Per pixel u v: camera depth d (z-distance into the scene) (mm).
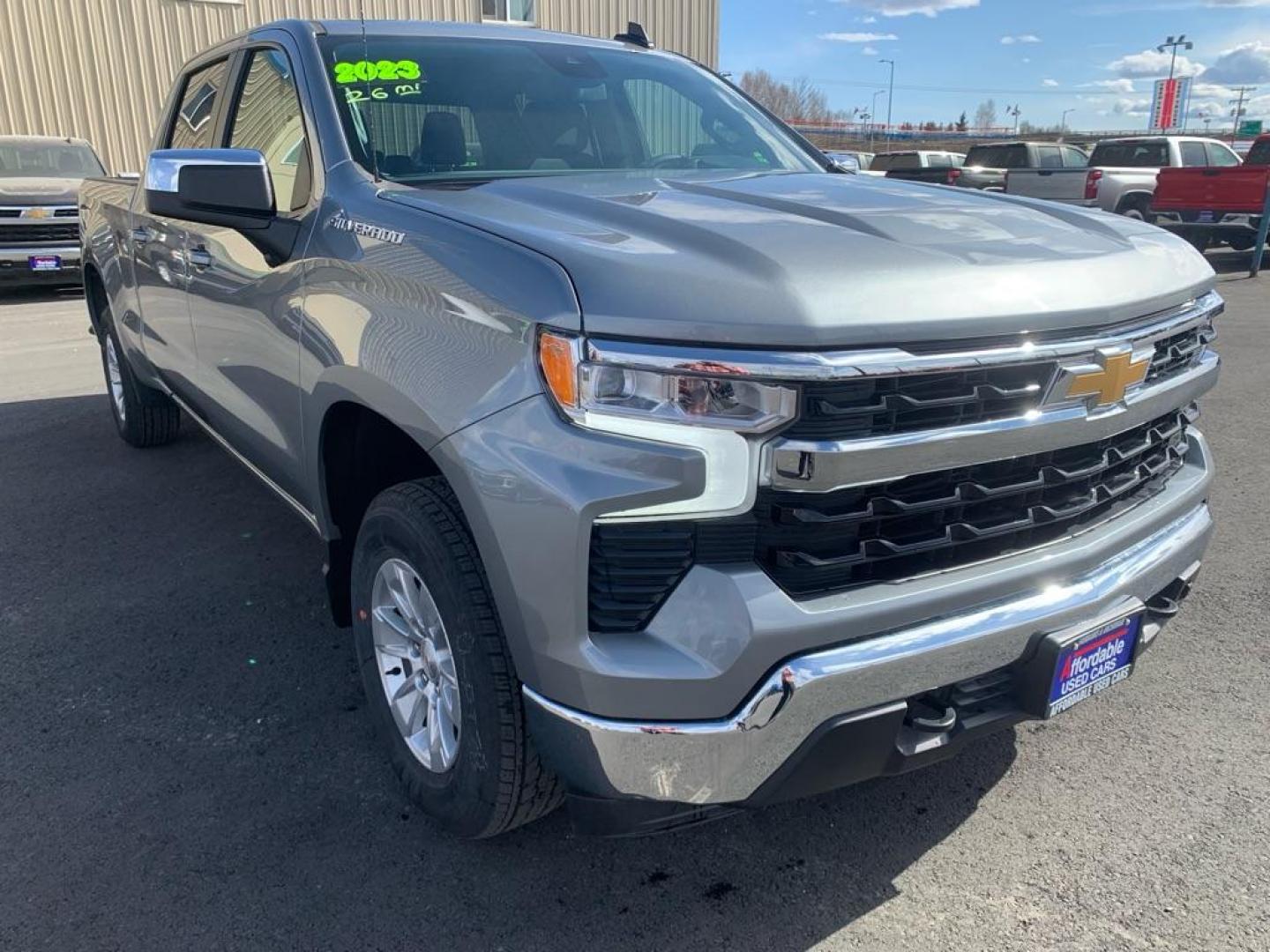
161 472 5246
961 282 1943
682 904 2268
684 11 19672
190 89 4297
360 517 2811
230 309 3178
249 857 2393
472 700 2107
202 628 3533
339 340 2439
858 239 2049
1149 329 2230
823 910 2250
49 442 5805
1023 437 2004
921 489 1972
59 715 2986
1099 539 2230
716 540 1820
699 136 3553
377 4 16953
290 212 2910
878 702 1913
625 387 1771
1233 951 2123
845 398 1808
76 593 3807
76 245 11375
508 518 1878
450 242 2164
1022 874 2357
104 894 2266
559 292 1852
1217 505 4754
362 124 2881
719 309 1766
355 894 2279
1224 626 3570
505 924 2199
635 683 1797
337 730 2926
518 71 3334
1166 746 2869
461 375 2004
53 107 15078
